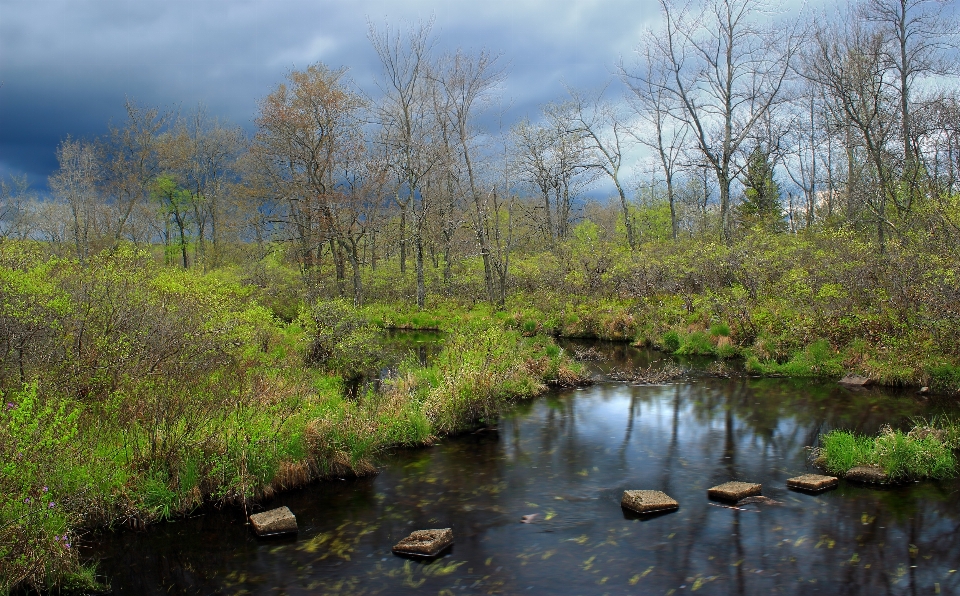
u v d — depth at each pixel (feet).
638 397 41.75
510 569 18.94
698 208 136.98
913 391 39.50
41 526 18.20
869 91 70.23
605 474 27.35
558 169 126.00
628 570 18.65
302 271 96.43
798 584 17.53
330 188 100.12
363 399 34.78
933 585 17.28
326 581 18.52
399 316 90.27
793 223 105.29
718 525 21.65
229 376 30.40
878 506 22.79
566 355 55.06
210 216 146.00
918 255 44.24
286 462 26.27
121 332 27.61
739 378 46.39
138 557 20.21
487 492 25.55
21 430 19.22
